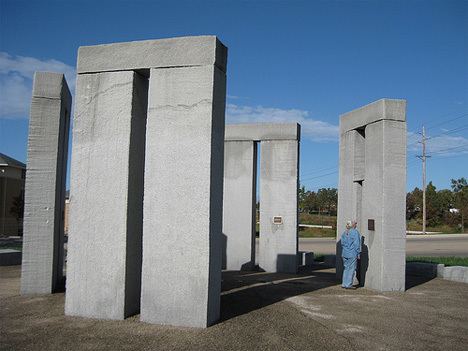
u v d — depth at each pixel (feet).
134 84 25.38
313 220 182.29
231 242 51.08
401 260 36.83
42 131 32.12
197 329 22.95
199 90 23.85
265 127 50.85
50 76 32.32
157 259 23.85
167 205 23.86
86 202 25.44
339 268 44.09
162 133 24.18
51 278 31.48
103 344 20.58
